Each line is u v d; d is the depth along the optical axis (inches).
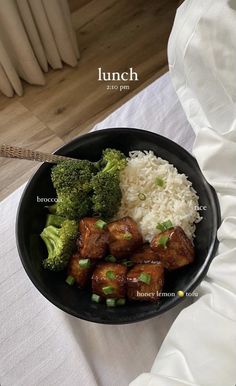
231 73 13.7
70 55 28.3
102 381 13.6
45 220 15.1
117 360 13.9
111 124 17.5
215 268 13.0
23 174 25.4
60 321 14.3
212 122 15.0
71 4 31.7
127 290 13.4
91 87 28.4
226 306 12.3
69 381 13.6
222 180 14.1
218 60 13.8
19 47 25.8
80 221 14.2
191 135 17.0
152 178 15.1
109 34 30.3
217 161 14.1
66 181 14.4
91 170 15.1
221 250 13.5
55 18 25.5
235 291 12.5
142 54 29.3
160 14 30.6
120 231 13.7
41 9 24.6
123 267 13.5
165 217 14.6
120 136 15.5
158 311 12.8
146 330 14.1
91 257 13.7
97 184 14.3
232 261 12.8
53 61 28.5
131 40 29.9
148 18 30.6
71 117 27.6
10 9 23.3
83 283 13.9
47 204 15.3
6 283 15.0
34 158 14.2
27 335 14.3
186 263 13.5
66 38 27.0
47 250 14.8
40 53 27.6
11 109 28.2
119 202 14.9
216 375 10.9
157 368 12.1
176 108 17.4
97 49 29.8
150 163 15.3
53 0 24.5
